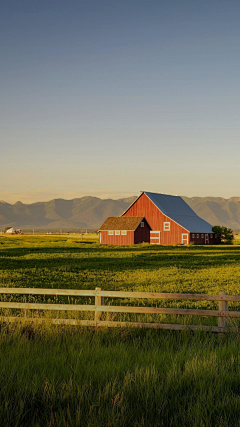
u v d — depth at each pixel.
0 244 69.50
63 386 6.20
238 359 7.84
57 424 5.37
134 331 9.95
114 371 6.97
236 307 15.34
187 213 88.44
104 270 29.48
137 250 56.59
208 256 44.00
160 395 6.16
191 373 6.93
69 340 9.02
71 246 65.94
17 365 7.11
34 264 33.53
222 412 5.76
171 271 28.83
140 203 82.88
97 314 10.57
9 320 10.73
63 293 10.88
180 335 9.76
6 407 5.63
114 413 5.64
